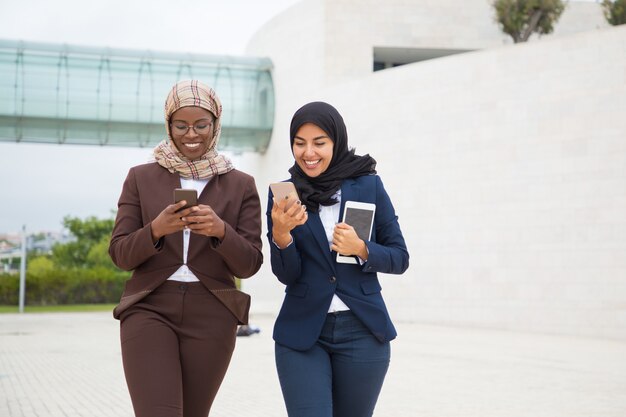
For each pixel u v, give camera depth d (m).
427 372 12.05
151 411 3.56
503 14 30.39
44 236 118.44
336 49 32.41
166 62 34.75
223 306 3.95
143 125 34.09
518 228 22.75
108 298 46.34
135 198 4.05
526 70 22.84
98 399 9.39
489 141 23.66
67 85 33.28
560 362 13.56
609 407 8.62
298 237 3.96
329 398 3.82
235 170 4.16
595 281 20.94
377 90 27.36
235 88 35.62
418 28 33.00
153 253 3.76
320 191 3.99
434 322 24.80
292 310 3.94
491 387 10.31
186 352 3.87
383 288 26.39
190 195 3.65
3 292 43.75
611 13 27.59
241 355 14.91
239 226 4.07
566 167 21.78
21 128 33.16
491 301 23.22
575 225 21.47
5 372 12.25
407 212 25.94
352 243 3.84
